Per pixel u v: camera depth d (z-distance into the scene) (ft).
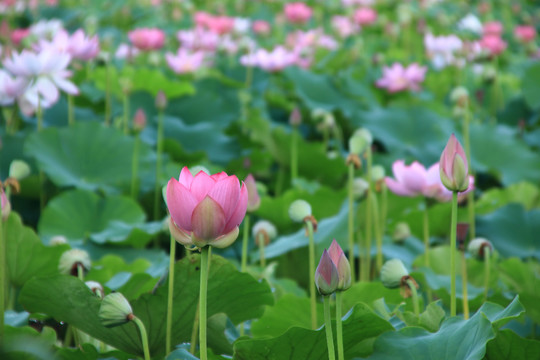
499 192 18.89
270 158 19.16
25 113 16.08
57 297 12.58
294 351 12.23
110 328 12.59
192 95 22.68
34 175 16.62
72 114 18.61
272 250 15.28
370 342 12.41
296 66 24.21
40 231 15.72
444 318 12.56
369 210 15.16
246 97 23.30
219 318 12.87
